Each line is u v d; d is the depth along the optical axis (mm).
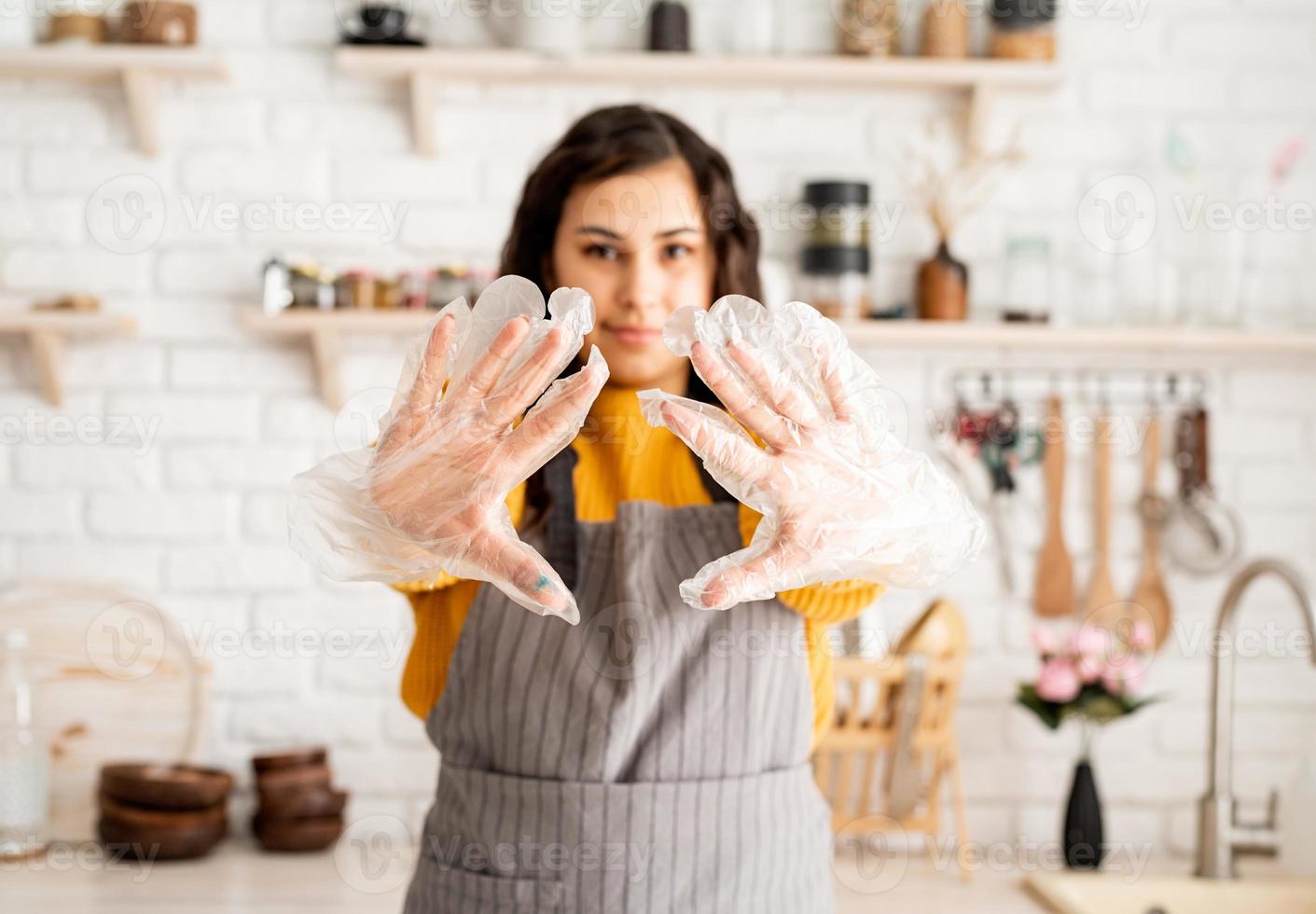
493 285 732
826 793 1975
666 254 1037
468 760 1020
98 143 2104
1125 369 2176
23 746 1861
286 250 2117
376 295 2025
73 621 2010
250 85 2115
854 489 729
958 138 2156
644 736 995
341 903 1650
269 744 2086
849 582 953
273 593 2102
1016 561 2148
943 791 2117
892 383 2154
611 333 1033
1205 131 2180
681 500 1043
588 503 1039
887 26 2076
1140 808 2143
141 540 2098
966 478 2137
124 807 1842
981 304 2162
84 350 2100
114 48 2002
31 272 2096
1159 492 2176
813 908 1037
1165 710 2154
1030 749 2129
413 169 2127
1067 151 2168
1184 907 1776
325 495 728
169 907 1619
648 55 2033
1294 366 2186
